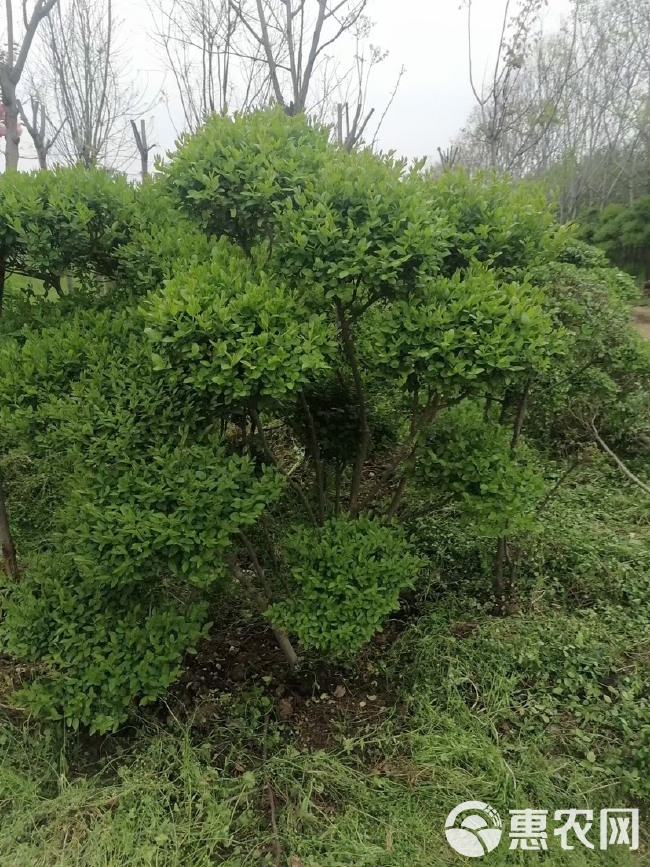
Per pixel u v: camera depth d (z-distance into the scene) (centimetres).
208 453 192
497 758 208
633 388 359
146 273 228
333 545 222
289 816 195
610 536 338
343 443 262
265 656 267
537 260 233
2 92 473
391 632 279
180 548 182
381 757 219
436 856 183
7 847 183
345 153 212
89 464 195
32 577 232
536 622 269
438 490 248
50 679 213
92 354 215
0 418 211
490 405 302
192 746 219
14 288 301
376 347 200
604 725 225
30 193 209
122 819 189
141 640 204
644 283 1387
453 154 689
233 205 206
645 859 188
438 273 207
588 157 1520
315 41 421
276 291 178
